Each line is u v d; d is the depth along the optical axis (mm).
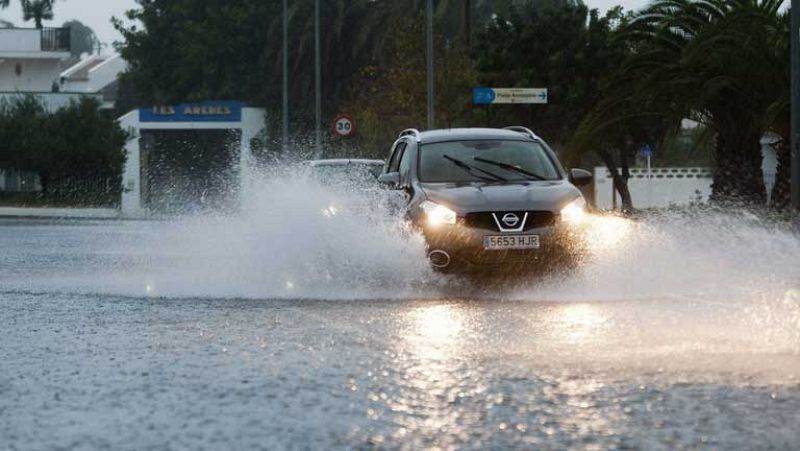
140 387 18266
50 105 167875
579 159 76125
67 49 197125
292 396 17266
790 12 64062
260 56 174625
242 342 23125
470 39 128500
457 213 32812
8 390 18219
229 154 163375
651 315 26297
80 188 152375
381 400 16844
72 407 16750
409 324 25484
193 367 20141
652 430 14688
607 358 20391
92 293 33938
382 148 134000
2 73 198125
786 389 17438
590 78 105062
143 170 161375
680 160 125250
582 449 13680
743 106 68375
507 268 32656
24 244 62250
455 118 119000
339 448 13883
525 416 15602
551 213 32969
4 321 27312
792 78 61375
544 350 21438
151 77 183625
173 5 181500
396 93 128000
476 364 19922
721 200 70312
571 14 106062
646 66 71312
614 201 109250
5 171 156625
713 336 22938
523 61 106438
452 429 14836
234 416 15906
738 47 64500
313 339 23344
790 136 67438
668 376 18562
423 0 151250
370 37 164875
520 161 36375
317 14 123375
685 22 70438
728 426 14914
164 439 14562
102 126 151875
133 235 71875
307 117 169375
